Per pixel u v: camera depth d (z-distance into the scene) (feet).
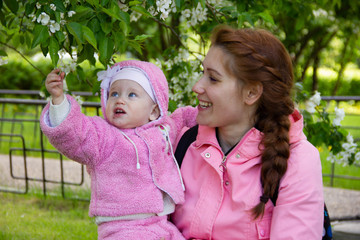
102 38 6.98
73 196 18.13
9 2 8.11
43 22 6.40
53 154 26.84
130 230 6.39
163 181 6.72
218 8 10.07
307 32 26.22
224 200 6.52
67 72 8.09
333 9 20.53
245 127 6.72
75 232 13.98
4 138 29.71
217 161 6.58
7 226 14.35
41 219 15.33
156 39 22.50
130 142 6.56
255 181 6.41
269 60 6.40
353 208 17.19
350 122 35.63
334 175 20.71
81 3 6.91
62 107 6.02
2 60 8.58
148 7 7.91
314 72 31.60
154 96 6.88
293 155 6.40
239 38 6.38
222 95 6.40
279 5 12.96
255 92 6.46
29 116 35.58
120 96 6.73
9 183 20.47
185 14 10.12
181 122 7.60
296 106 10.19
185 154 7.09
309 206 6.14
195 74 10.31
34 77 42.55
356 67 45.80
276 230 6.12
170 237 6.56
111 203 6.47
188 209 6.72
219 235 6.47
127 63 6.97
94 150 6.34
